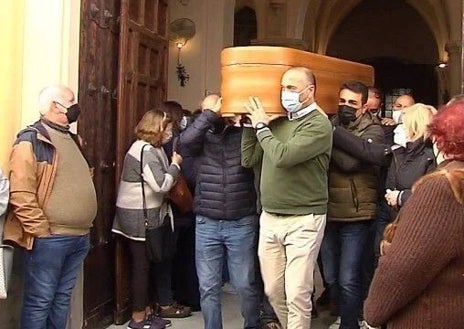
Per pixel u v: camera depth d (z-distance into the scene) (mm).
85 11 5348
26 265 4352
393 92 23094
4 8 4809
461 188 2342
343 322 5215
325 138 4375
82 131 5301
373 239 5520
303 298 4527
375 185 5203
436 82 22766
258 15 15117
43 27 4973
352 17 23172
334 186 5125
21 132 4324
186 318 6215
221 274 5090
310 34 17141
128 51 5953
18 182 4172
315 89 4512
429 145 4625
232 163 4918
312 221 4488
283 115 4434
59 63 4992
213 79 11234
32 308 4352
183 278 6461
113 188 5941
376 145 4961
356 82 5066
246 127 4727
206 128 4887
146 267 5719
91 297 5574
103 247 5773
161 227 5703
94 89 5535
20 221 4199
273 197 4508
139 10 6223
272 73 4402
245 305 5074
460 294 2398
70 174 4383
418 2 21828
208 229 4973
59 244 4316
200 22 11219
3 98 4809
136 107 6125
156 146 5652
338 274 5344
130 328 5738
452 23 15555
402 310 2463
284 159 4273
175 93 11289
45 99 4371
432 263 2346
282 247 4625
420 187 2418
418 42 22844
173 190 5930
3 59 4812
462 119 2426
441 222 2334
